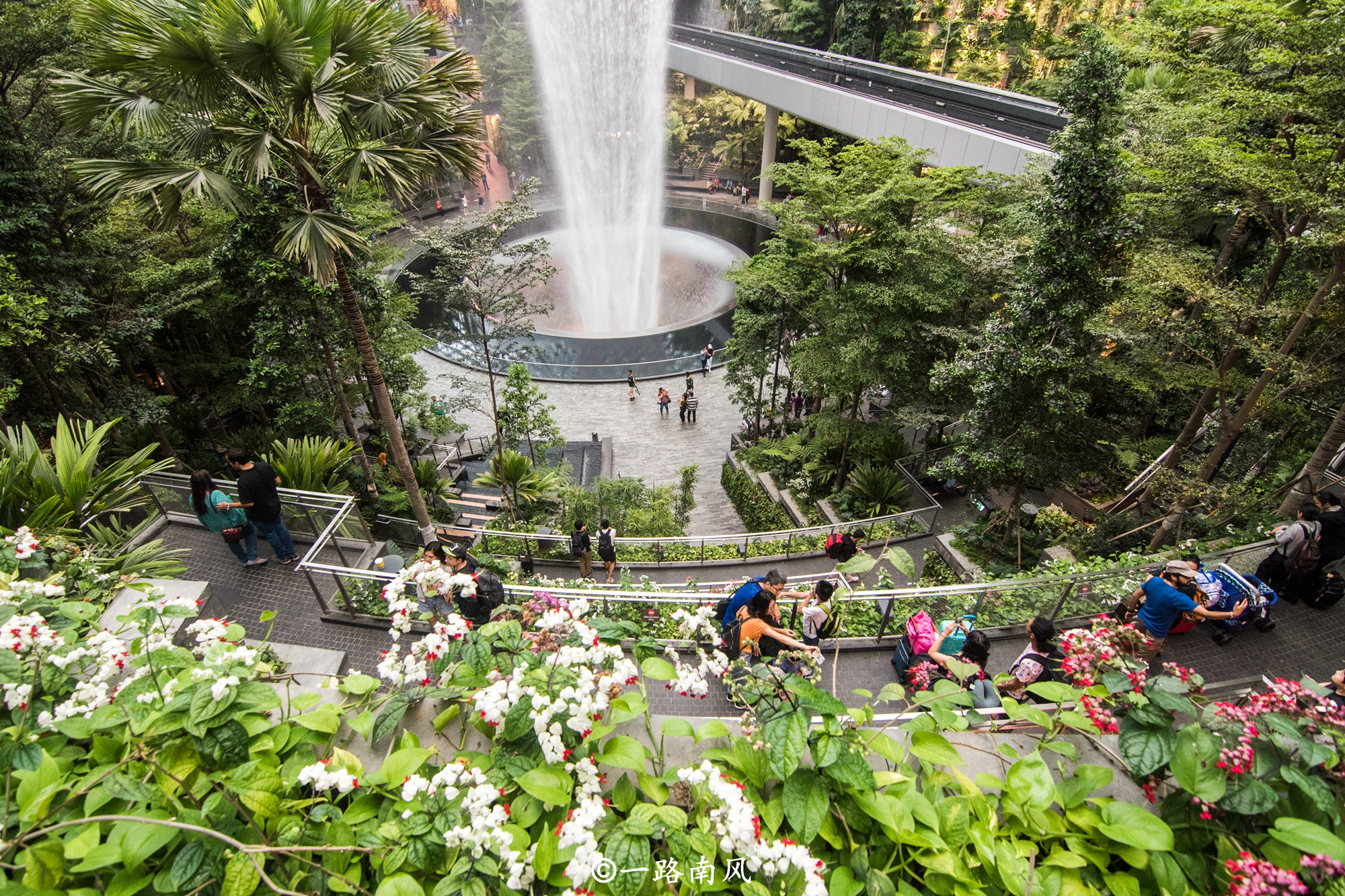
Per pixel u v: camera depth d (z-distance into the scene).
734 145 44.72
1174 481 9.02
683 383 26.70
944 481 13.72
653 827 2.16
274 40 6.64
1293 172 7.29
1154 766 2.30
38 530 5.53
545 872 2.12
